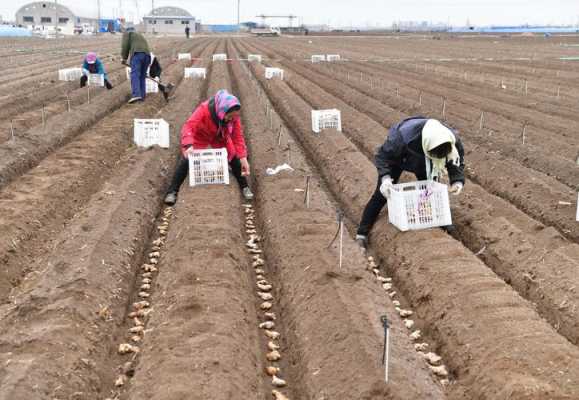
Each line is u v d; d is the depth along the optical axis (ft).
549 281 19.92
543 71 84.48
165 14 411.75
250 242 25.30
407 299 20.83
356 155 35.96
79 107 48.55
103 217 24.56
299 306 19.03
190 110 51.96
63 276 19.65
